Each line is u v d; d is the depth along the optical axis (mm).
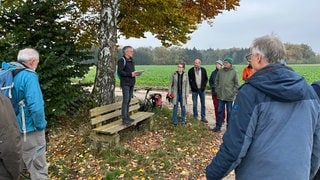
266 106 2420
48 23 9609
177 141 8398
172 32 13125
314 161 2736
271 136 2434
